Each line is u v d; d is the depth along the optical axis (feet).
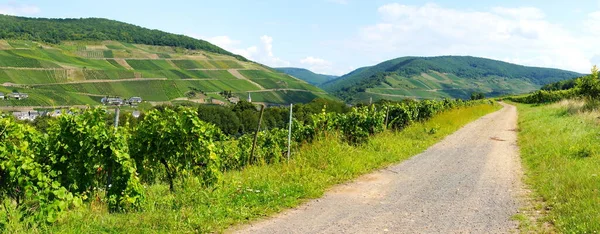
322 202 25.22
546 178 29.81
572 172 29.35
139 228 19.08
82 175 22.89
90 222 19.63
